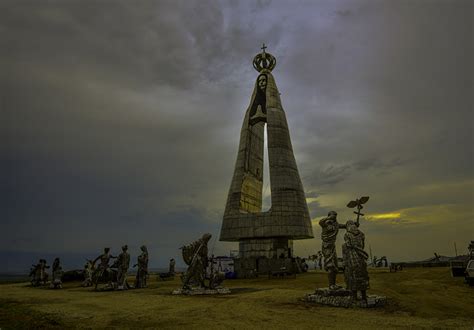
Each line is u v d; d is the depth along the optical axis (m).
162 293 19.56
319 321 10.64
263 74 42.06
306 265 38.66
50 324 10.73
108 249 24.28
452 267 26.67
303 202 35.88
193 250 19.25
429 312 12.47
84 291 22.52
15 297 18.58
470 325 10.20
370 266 60.22
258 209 41.19
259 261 34.09
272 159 36.38
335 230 15.48
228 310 12.61
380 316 11.54
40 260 30.30
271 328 9.69
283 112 39.50
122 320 11.00
